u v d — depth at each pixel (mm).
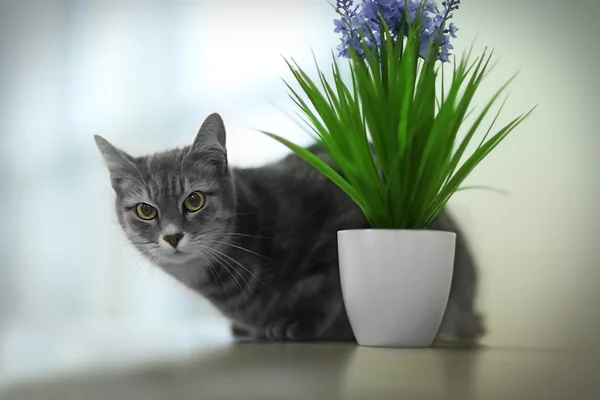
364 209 1177
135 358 1066
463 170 1126
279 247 1400
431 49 1183
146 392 753
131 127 1887
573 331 1654
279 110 1790
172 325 1774
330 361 984
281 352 1121
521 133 1709
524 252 1682
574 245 1685
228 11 1853
